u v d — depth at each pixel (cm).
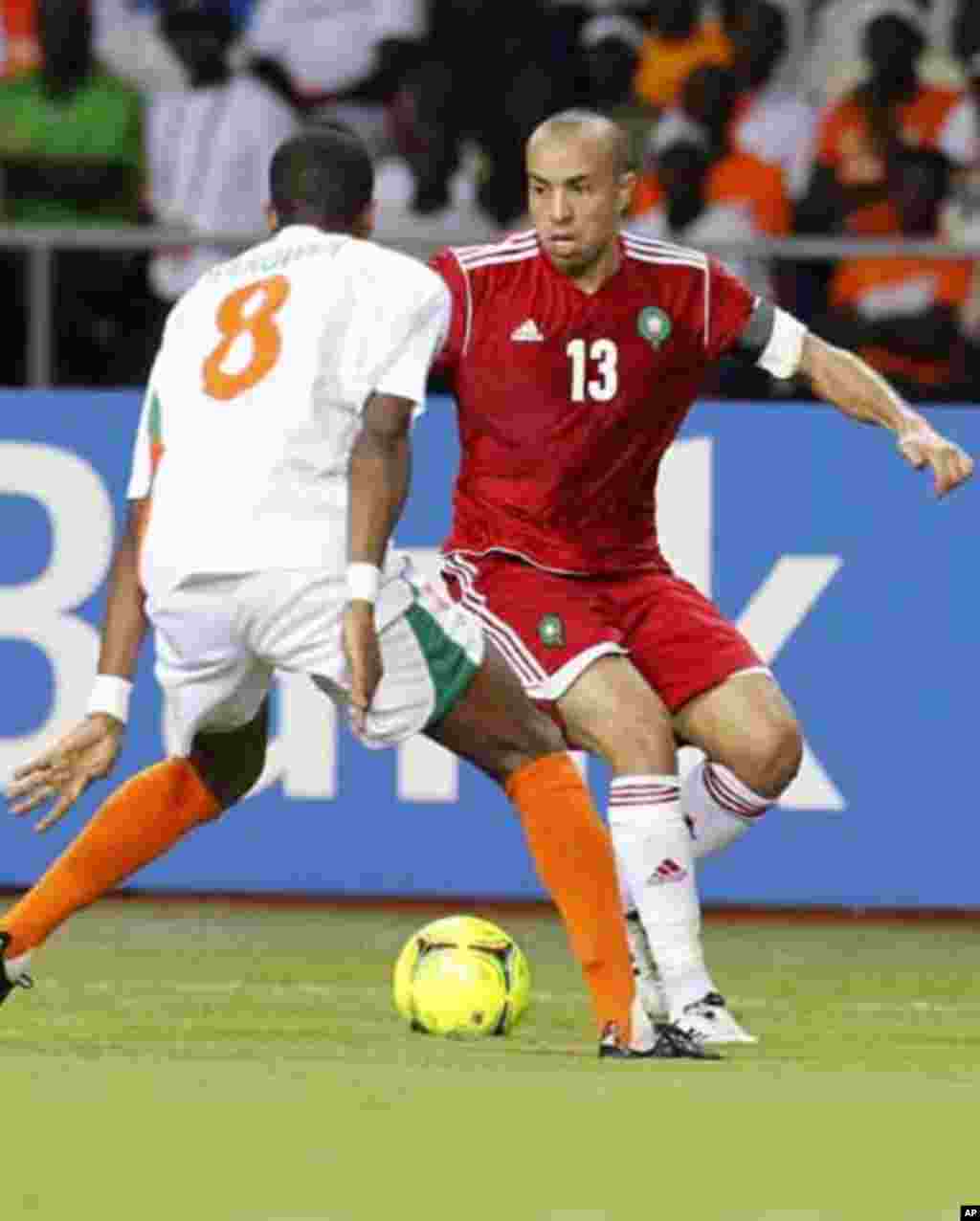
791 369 2930
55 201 4812
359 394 2442
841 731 3934
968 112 4844
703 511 3909
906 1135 2069
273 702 3981
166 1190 1820
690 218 4700
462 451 2934
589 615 2855
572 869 2538
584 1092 2253
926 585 3916
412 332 2445
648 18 5019
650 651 2891
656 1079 2361
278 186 2552
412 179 4800
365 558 2412
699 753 3559
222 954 3525
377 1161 1930
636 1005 2566
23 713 3988
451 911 4022
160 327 4359
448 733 2531
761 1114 2155
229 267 2528
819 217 4716
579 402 2870
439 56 4984
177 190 4931
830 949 3700
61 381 4322
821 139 4778
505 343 2877
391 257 2477
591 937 2547
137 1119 2080
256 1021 2927
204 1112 2111
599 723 2808
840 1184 1877
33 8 4859
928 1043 2864
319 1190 1828
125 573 2528
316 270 2477
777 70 4856
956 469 2883
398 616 2472
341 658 2455
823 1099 2252
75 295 4316
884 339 4362
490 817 3978
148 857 2589
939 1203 1819
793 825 3950
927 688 3925
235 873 4012
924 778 3938
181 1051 2627
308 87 5131
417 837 3984
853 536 3916
